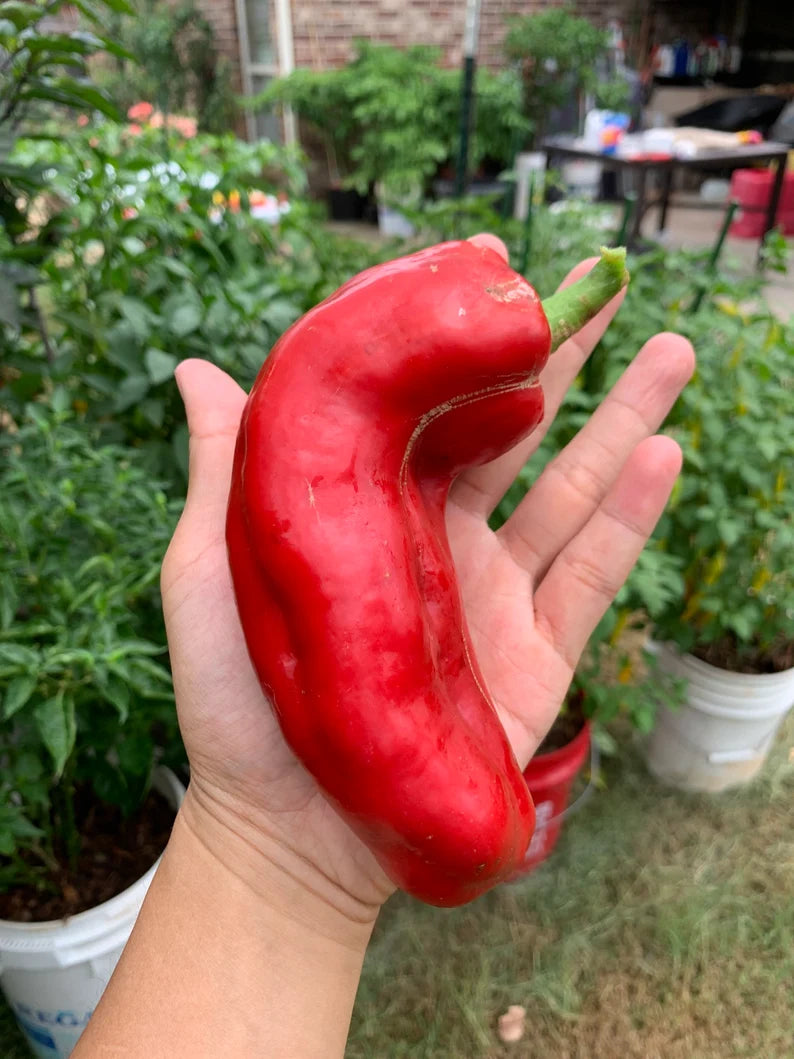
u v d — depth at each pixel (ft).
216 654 0.57
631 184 4.30
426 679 0.43
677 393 0.74
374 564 0.43
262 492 0.43
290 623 0.43
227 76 4.30
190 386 0.60
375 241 3.76
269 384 0.45
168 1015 0.50
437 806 0.42
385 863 0.45
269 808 0.58
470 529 0.73
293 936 0.56
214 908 0.55
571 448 0.75
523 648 0.71
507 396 0.49
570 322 0.52
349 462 0.44
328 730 0.42
